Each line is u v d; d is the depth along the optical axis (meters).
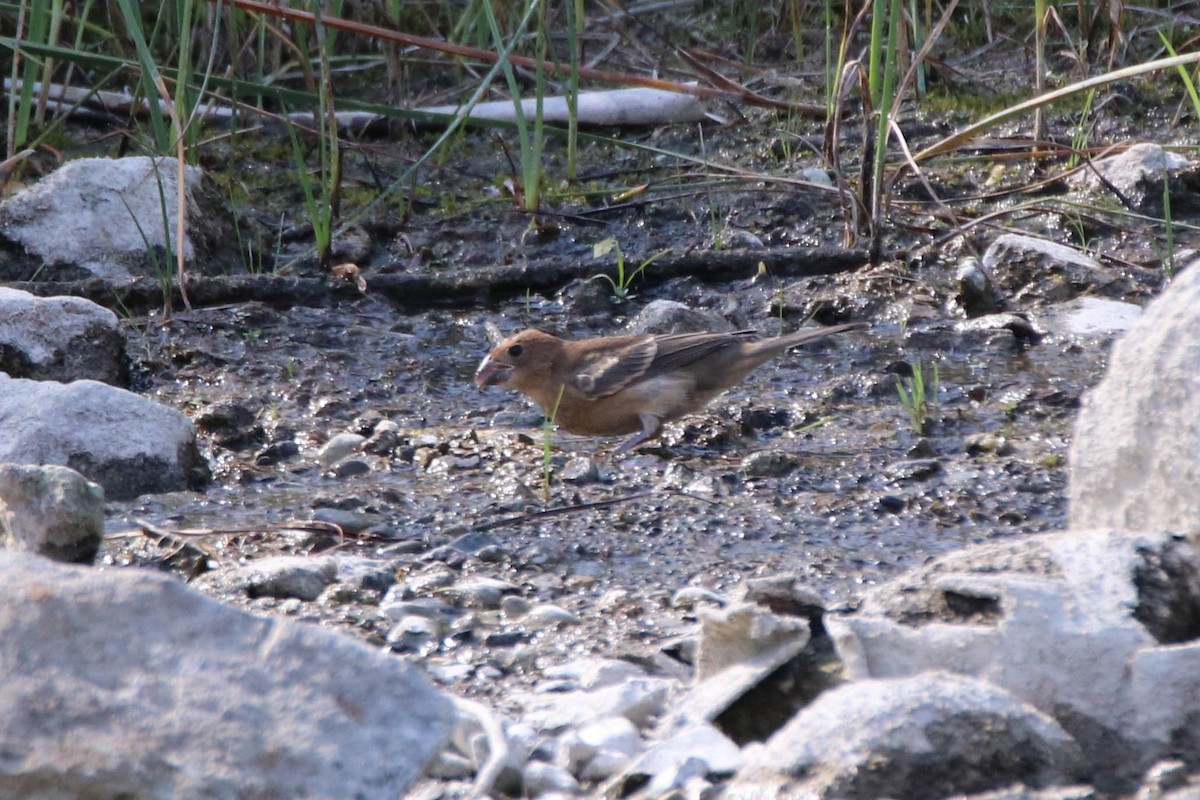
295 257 15.04
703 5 21.64
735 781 5.36
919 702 5.26
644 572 8.51
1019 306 13.77
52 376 11.50
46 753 4.72
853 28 15.23
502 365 11.25
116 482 9.65
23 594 5.07
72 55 14.33
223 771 4.79
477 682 6.93
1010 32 20.58
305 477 10.25
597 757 5.95
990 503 9.56
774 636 6.06
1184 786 5.24
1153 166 15.72
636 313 14.00
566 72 16.72
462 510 9.53
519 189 16.27
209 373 12.24
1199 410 6.61
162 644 5.05
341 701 5.02
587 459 10.37
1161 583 6.05
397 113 15.48
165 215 13.16
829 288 14.21
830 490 9.91
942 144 14.54
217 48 18.42
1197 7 20.30
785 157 17.14
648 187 16.39
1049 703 5.66
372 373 12.46
